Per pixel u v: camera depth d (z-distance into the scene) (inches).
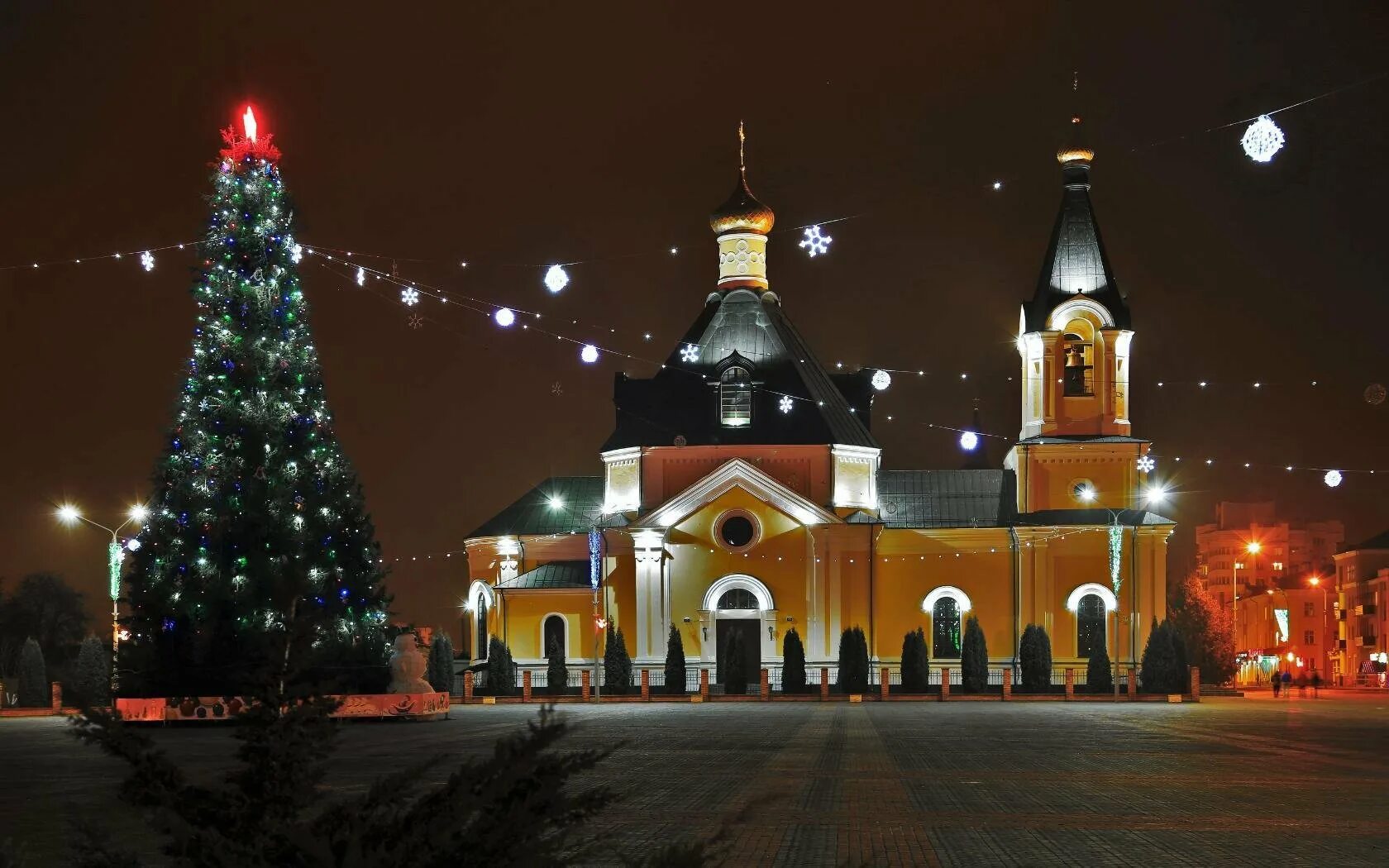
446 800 349.1
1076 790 1078.4
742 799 1015.0
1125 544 3117.6
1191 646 3956.7
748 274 3339.1
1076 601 3117.6
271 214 1988.2
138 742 361.7
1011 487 3265.3
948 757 1376.7
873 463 3216.0
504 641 3125.0
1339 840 819.4
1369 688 5236.2
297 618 376.2
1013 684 3097.9
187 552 1916.8
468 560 3385.8
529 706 2689.5
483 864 341.4
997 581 3154.5
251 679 365.7
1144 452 3152.1
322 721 369.1
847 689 2888.8
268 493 1936.5
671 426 3184.1
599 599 3159.5
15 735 1809.8
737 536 3112.7
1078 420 3189.0
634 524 3117.6
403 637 2086.6
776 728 1846.7
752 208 3319.4
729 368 3169.3
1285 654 6569.9
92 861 366.9
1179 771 1228.5
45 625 4015.8
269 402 1955.0
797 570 3097.9
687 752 1438.2
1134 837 832.9
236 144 1998.0
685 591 3105.3
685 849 354.3
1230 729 1845.5
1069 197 3225.9
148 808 360.8
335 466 2030.0
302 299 2021.4
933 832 853.8
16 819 911.7
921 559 3171.8
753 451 3142.2
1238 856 762.8
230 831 352.2
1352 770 1242.6
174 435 1967.3
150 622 1913.1
